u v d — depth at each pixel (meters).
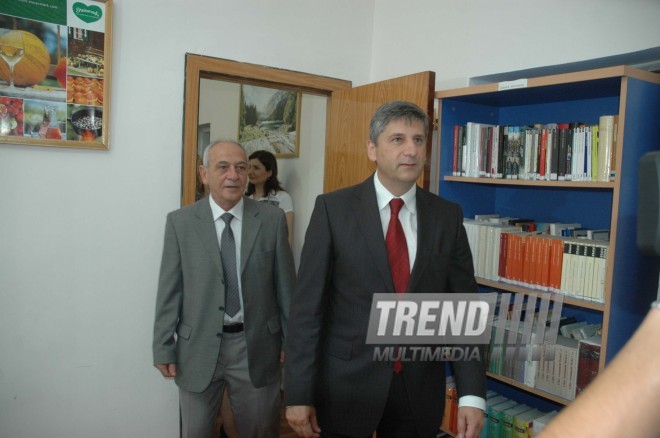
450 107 2.26
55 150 2.24
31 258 2.23
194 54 2.52
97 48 2.28
